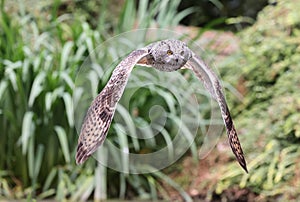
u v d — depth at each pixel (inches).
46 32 356.2
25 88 338.3
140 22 359.6
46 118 335.6
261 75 381.4
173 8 374.6
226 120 95.7
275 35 395.2
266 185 332.2
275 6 429.7
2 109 340.8
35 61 330.3
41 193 341.7
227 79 388.2
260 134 355.9
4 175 343.9
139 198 344.8
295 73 368.5
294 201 323.9
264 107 371.9
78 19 365.1
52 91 332.5
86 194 323.6
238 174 342.6
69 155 340.8
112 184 350.0
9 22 355.9
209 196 347.6
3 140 344.8
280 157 339.6
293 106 351.9
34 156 341.4
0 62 337.4
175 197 352.8
